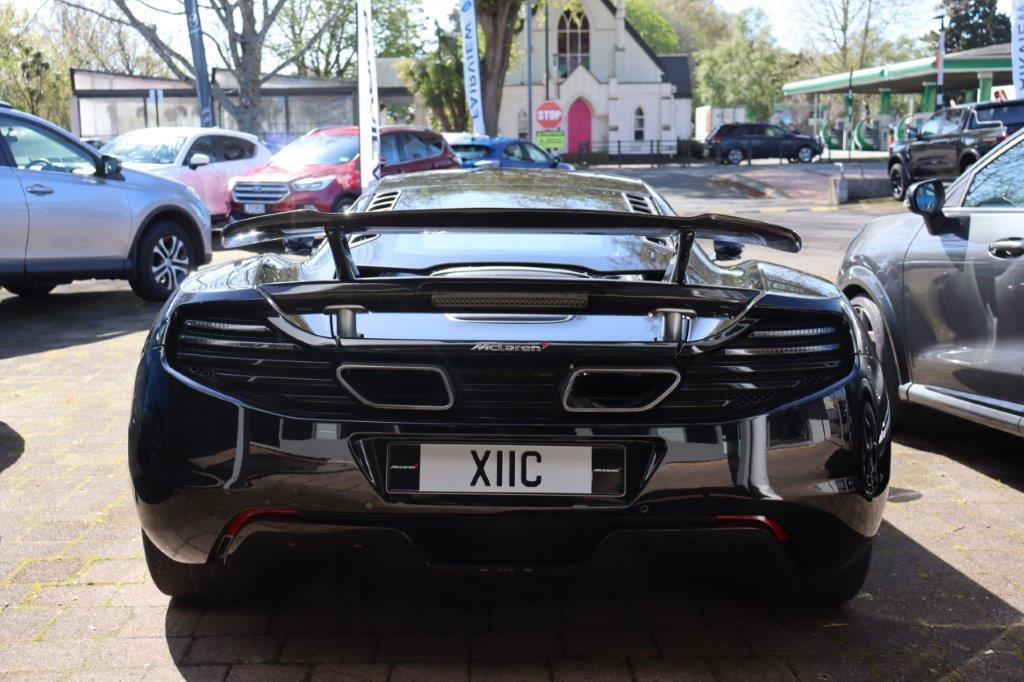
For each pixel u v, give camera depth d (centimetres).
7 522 361
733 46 7706
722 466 239
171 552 256
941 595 305
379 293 235
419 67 4041
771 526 246
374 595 302
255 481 240
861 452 254
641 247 308
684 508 239
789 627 283
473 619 287
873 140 5441
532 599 300
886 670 258
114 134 3191
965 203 438
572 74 5325
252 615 288
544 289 232
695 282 275
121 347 697
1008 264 393
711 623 285
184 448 245
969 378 418
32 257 771
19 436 477
